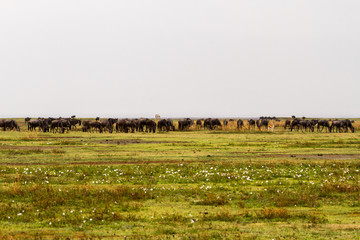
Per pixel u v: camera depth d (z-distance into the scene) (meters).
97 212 26.47
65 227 23.45
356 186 34.88
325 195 32.81
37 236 21.41
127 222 24.61
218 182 38.62
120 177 40.72
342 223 24.50
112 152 62.78
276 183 37.84
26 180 38.09
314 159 55.28
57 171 43.62
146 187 35.62
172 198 31.61
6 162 51.28
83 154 59.66
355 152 63.34
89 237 21.28
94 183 37.50
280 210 26.42
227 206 29.28
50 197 30.66
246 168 45.78
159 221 24.81
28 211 27.09
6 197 31.20
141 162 52.34
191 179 39.53
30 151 61.22
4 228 23.05
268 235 21.52
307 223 24.52
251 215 26.39
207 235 21.17
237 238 20.80
